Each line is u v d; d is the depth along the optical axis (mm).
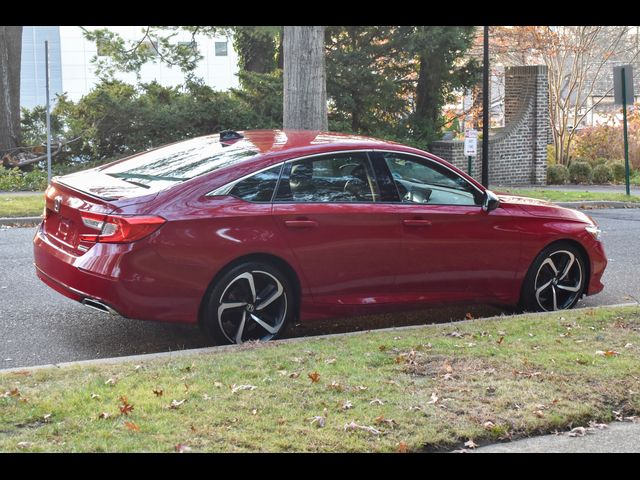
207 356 6328
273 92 25484
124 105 23500
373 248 7480
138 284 6590
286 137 7762
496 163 26906
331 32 25859
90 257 6645
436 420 5172
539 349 6711
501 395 5621
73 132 23547
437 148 26688
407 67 26844
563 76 32875
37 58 45281
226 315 6969
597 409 5473
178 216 6688
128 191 6824
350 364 6172
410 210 7656
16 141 23688
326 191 7355
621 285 10297
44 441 4652
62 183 7238
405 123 26578
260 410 5191
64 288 6840
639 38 33281
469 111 29547
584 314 8000
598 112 36062
